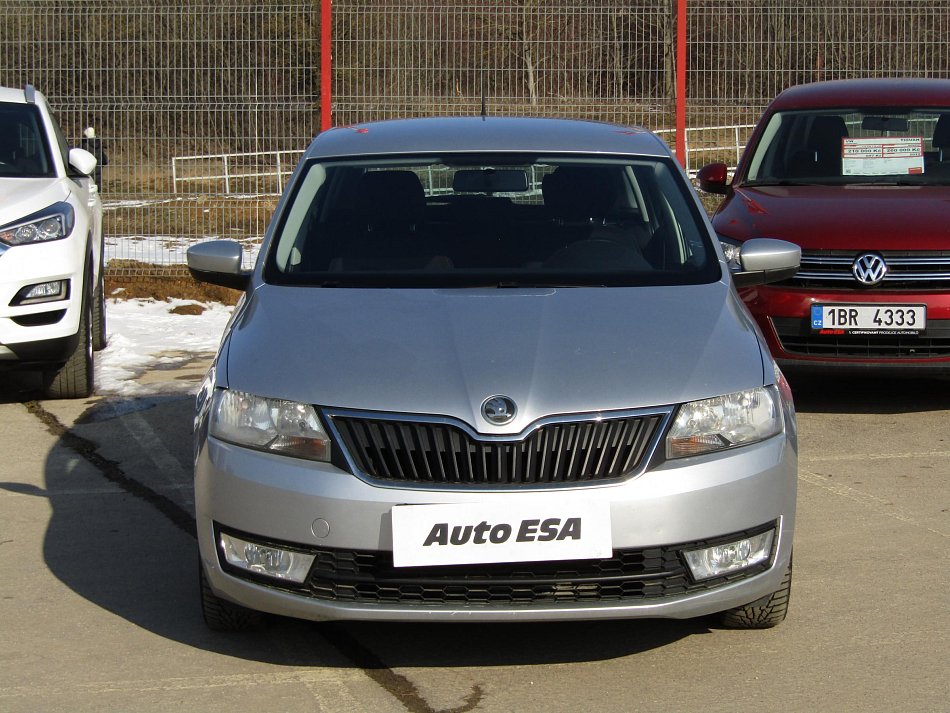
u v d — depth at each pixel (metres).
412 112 12.74
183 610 4.49
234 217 13.34
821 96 9.00
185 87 12.97
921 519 5.52
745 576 3.84
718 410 3.83
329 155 5.33
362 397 3.75
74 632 4.28
